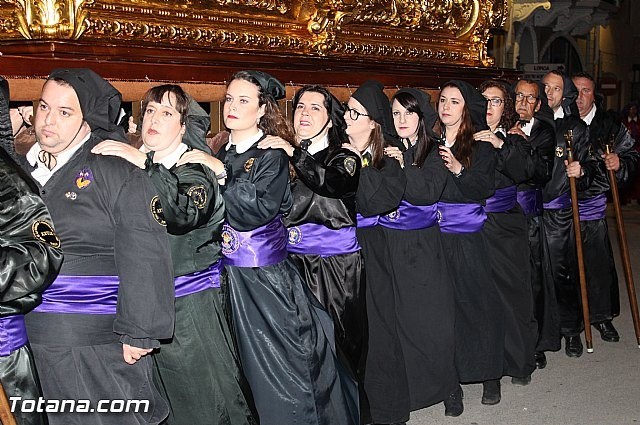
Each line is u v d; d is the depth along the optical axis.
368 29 6.30
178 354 3.78
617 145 7.06
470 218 5.47
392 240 5.09
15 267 3.09
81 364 3.40
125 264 3.37
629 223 13.38
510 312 5.80
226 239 4.10
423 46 6.91
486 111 5.50
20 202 3.16
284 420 4.06
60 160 3.41
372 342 4.80
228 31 5.08
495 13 7.51
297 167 4.23
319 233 4.55
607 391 5.83
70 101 3.33
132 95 4.46
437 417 5.37
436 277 5.14
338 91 5.82
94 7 4.27
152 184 3.45
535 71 12.57
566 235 6.67
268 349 4.06
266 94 4.12
